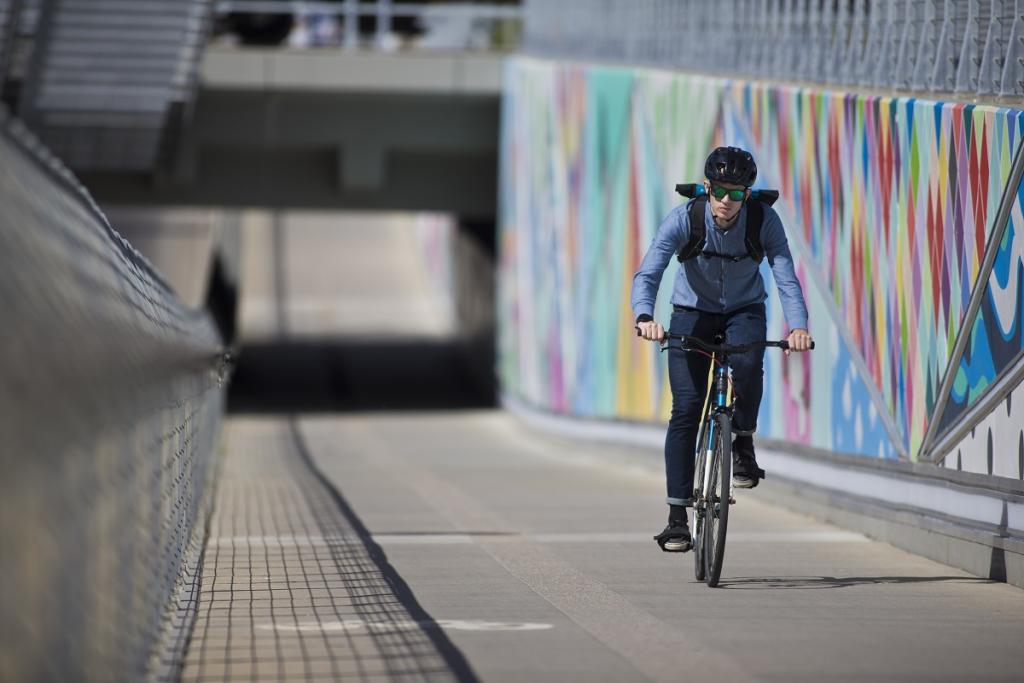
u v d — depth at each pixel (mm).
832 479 32812
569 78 67000
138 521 14422
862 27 35031
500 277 89812
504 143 86875
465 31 94438
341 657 16719
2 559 8211
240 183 91188
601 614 19844
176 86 72562
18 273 9414
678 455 22328
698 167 46312
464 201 93312
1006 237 23141
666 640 17859
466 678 15578
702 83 45750
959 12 28250
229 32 95125
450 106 88812
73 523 10172
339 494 41781
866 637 18141
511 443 70188
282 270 144750
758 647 17438
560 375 69188
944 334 26062
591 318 62406
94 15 72750
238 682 15406
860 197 31312
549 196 71812
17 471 8469
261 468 54438
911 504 27594
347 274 144375
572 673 15836
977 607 20578
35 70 70000
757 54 44156
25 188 10531
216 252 114562
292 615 19812
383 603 20891
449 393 99750
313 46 91125
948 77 28547
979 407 24250
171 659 16406
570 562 25750
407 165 92375
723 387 21875
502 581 23219
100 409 11047
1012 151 22984
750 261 21609
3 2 69125
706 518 22562
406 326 125938
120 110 71312
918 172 27688
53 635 9695
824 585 22766
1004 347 23188
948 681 15602
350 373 107312
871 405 30266
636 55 60344
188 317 30547
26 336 9023
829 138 33656
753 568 24859
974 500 24391
